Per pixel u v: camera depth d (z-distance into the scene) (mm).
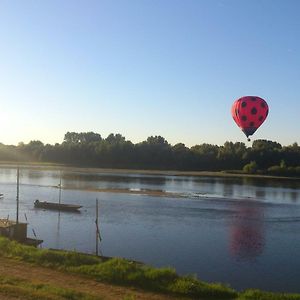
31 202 76562
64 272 21406
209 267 37094
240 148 177250
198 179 140875
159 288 19703
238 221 61219
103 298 17703
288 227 57438
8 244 25859
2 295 16094
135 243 45375
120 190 100750
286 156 168750
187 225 56844
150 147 186875
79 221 57875
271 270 36562
